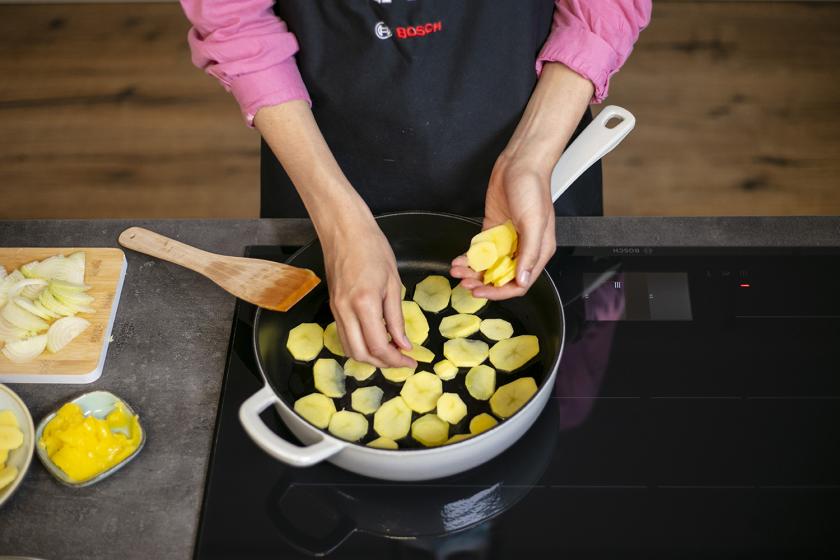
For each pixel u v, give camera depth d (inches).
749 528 32.8
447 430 35.9
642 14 41.9
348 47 42.8
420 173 47.2
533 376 38.1
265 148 50.3
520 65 43.4
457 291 41.4
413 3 40.8
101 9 114.3
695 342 39.2
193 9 40.8
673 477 34.4
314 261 41.8
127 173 96.7
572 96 42.4
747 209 90.4
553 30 44.4
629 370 38.2
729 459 35.0
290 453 31.0
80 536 33.4
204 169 97.0
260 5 41.4
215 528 33.4
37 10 114.7
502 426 32.0
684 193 91.9
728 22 108.2
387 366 35.8
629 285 41.5
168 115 102.1
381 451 31.5
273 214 51.8
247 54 41.1
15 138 100.3
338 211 38.5
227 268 40.7
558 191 40.0
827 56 104.4
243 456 35.6
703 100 100.0
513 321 40.1
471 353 38.3
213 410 37.4
